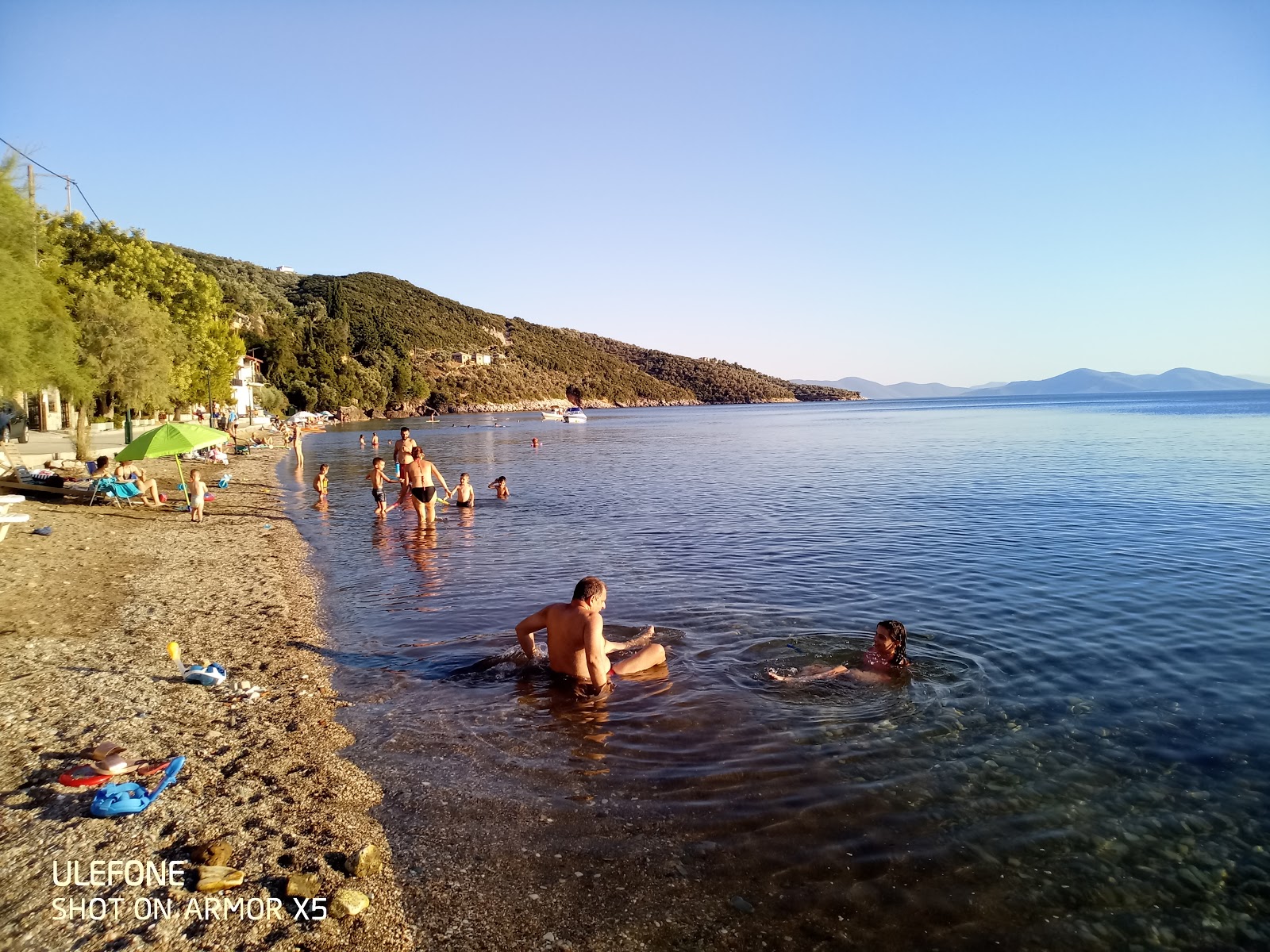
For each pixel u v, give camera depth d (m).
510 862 4.82
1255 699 7.21
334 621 10.23
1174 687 7.52
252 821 5.22
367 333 140.75
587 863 4.79
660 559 13.87
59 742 6.26
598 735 6.63
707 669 8.20
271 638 9.39
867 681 7.75
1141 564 12.94
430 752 6.34
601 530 17.28
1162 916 4.27
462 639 9.44
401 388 136.00
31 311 18.50
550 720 6.96
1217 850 4.86
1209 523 16.95
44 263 27.81
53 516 17.94
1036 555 13.80
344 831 5.14
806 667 8.17
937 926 4.20
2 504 14.20
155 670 8.09
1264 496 21.17
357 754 6.32
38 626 9.49
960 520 17.91
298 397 104.38
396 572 13.20
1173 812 5.31
